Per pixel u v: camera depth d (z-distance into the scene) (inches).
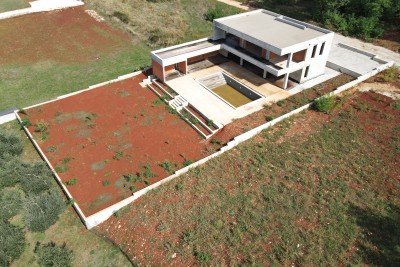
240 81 1545.3
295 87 1502.2
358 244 874.8
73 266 877.2
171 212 967.6
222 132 1259.2
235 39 1715.1
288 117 1322.6
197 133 1289.4
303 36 1477.6
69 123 1338.6
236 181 1064.2
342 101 1413.6
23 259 900.6
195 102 1411.2
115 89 1534.2
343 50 1808.6
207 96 1450.5
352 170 1096.2
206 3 2454.5
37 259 893.8
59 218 990.4
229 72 1617.9
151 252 882.1
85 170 1133.1
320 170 1093.8
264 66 1453.0
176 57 1502.2
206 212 963.3
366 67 1642.5
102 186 1074.1
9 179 1083.9
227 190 1032.8
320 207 973.8
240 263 839.1
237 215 956.6
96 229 959.6
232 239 890.7
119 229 948.6
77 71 1672.0
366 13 2070.6
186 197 1011.9
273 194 1014.4
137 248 897.5
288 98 1432.1
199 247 877.8
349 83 1497.3
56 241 935.7
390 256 843.4
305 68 1487.5
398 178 1061.8
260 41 1413.6
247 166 1116.5
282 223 930.7
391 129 1264.8
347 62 1684.3
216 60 1722.4
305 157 1145.4
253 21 1654.8
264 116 1327.5
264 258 848.9
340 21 2066.9
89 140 1253.7
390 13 2031.3
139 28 2048.5
